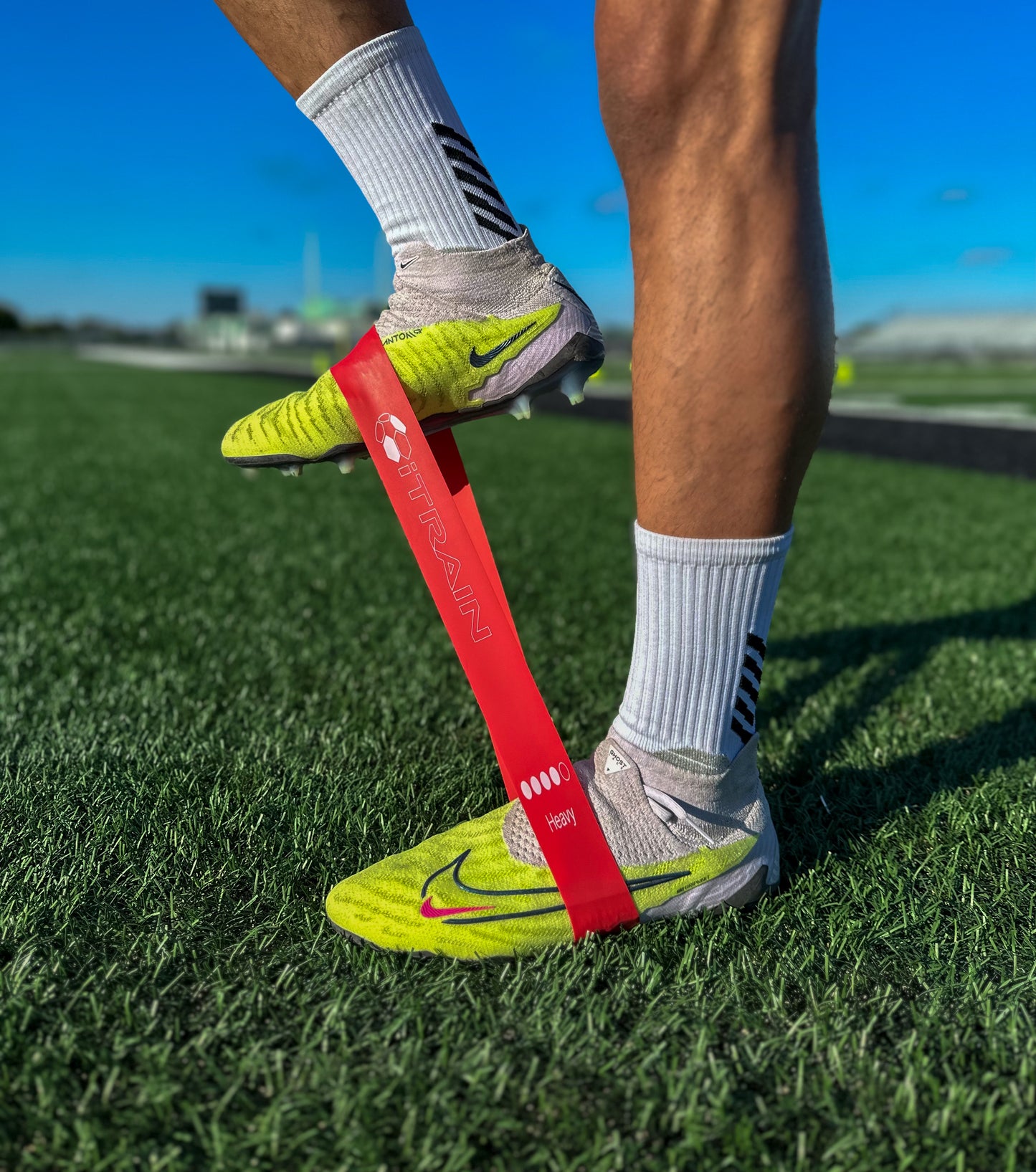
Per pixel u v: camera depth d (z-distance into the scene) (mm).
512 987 803
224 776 1244
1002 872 1024
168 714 1487
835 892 987
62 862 1006
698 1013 764
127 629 2020
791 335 700
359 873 907
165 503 3850
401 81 846
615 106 706
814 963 854
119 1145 618
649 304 737
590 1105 667
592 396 15328
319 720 1498
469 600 858
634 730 890
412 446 847
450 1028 743
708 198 691
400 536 3250
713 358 709
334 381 867
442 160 863
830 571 2752
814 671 1820
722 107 680
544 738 855
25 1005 753
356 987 799
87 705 1525
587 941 866
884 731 1462
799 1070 681
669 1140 641
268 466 918
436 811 1166
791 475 757
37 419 8102
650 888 872
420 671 1779
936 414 10250
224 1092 669
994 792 1215
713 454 741
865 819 1162
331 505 3920
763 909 939
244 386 14547
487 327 861
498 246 869
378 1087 669
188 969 828
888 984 825
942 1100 665
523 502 4023
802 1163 608
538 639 2037
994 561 2857
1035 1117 649
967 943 887
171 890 963
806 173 708
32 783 1188
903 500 4164
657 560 810
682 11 662
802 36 684
